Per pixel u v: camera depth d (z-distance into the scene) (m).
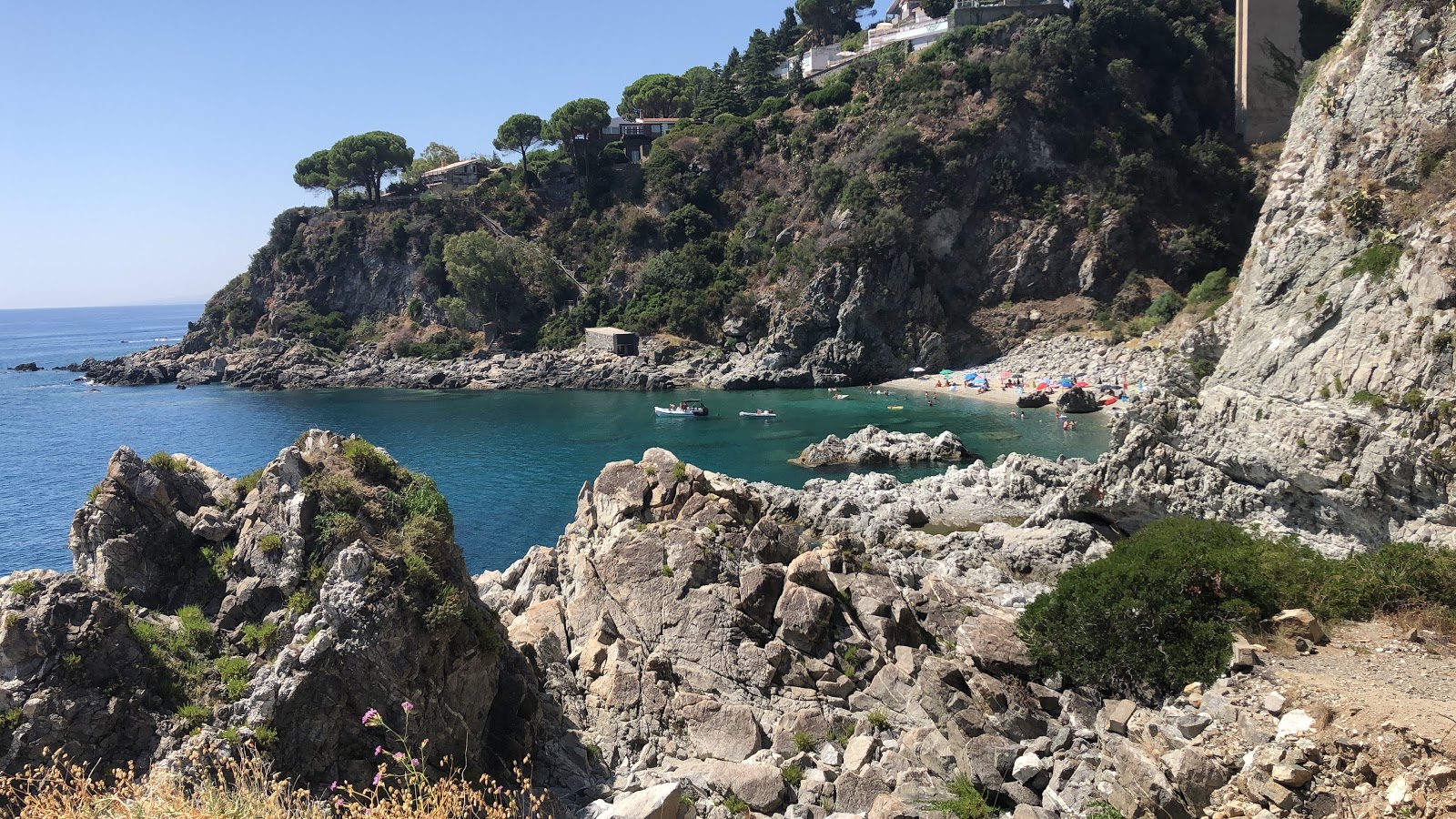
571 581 27.41
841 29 197.00
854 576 25.05
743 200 155.38
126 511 18.16
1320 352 40.91
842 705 21.91
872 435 80.56
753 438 86.75
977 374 118.62
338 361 146.62
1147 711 18.98
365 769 15.97
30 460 81.56
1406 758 14.50
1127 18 141.00
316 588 17.42
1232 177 132.75
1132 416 44.31
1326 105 53.28
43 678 14.47
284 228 168.38
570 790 18.84
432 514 19.34
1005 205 134.25
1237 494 40.28
